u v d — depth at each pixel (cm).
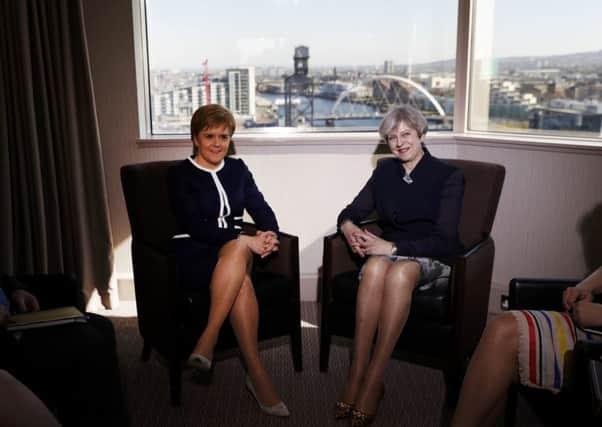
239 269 246
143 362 293
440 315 247
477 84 356
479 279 260
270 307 268
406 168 281
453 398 252
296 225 363
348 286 267
